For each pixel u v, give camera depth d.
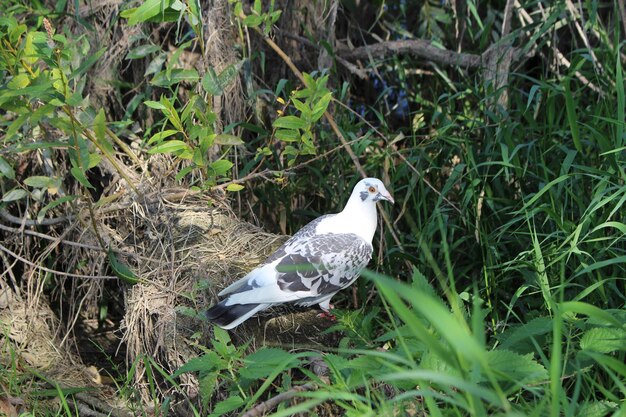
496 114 5.92
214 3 5.62
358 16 7.16
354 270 4.68
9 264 5.73
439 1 7.09
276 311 4.68
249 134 6.23
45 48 4.43
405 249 5.89
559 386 3.21
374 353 3.04
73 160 4.59
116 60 5.97
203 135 4.63
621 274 4.97
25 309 5.40
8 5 5.23
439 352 2.56
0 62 4.41
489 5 6.69
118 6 5.74
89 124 4.64
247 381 3.92
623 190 4.38
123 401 4.80
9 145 5.34
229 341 3.98
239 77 5.81
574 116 4.75
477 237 5.41
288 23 6.30
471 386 2.57
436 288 5.60
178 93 6.11
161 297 4.74
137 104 5.64
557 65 6.51
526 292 5.33
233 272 4.81
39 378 4.98
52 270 5.26
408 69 7.00
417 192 6.02
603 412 3.29
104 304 5.93
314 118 4.71
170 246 5.02
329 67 6.22
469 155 5.44
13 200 5.31
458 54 6.30
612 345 3.44
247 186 6.02
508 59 6.08
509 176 5.86
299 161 6.16
